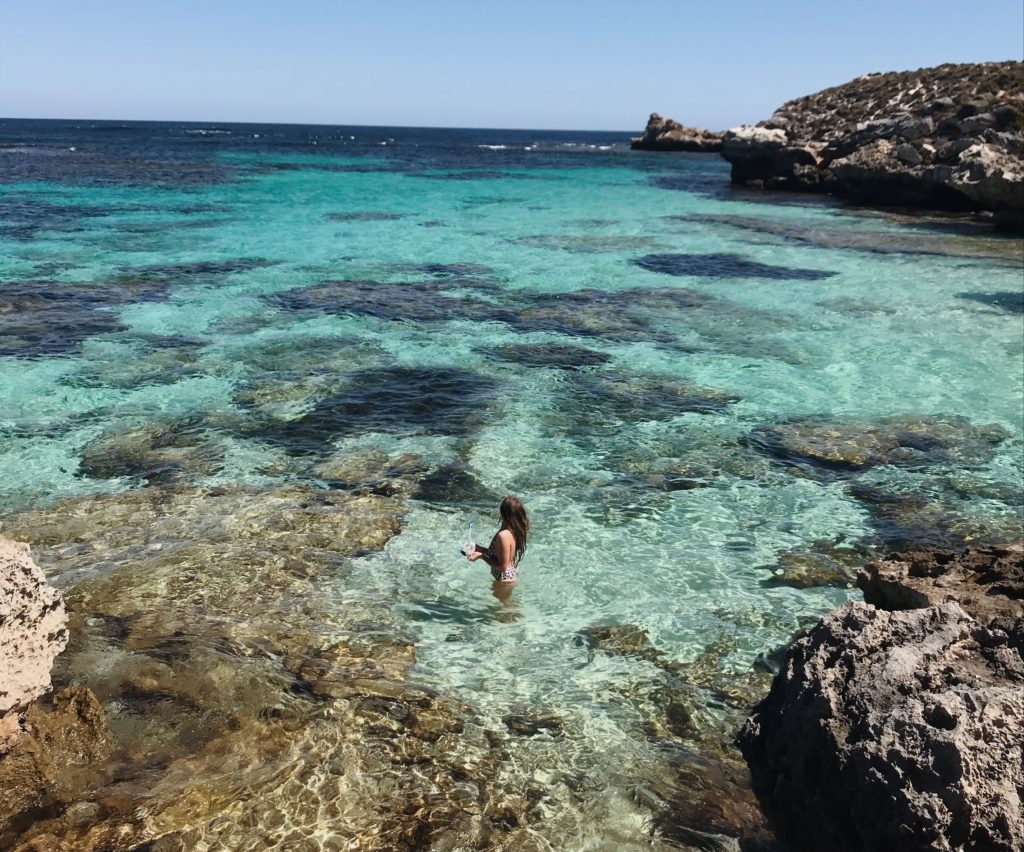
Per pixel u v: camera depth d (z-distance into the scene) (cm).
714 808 603
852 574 963
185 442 1288
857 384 1642
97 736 612
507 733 675
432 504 1112
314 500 1099
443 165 8594
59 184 4997
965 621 592
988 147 4012
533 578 934
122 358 1672
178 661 729
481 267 2734
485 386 1595
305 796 584
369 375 1628
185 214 3828
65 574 878
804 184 5775
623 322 2075
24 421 1341
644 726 695
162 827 542
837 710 564
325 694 702
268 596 863
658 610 877
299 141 15075
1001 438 1380
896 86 6400
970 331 2022
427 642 803
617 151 13800
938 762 484
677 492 1173
